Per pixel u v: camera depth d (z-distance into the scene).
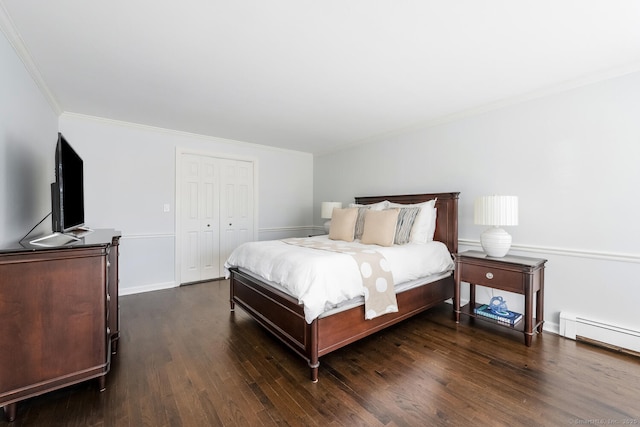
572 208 2.44
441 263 2.90
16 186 1.86
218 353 2.16
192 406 1.57
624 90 2.19
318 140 4.43
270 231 4.94
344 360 2.06
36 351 1.45
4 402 1.37
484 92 2.63
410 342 2.34
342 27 1.68
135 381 1.79
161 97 2.74
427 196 3.39
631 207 2.17
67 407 1.54
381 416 1.49
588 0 1.45
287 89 2.56
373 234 2.94
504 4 1.48
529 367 1.95
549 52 1.95
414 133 3.69
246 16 1.58
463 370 1.92
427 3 1.48
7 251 1.36
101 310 1.63
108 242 1.69
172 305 3.21
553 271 2.54
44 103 2.54
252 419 1.47
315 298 1.82
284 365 2.00
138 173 3.64
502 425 1.42
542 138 2.60
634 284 2.16
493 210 2.47
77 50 1.92
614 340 2.19
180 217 3.98
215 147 4.29
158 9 1.52
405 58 2.04
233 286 3.04
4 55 1.67
